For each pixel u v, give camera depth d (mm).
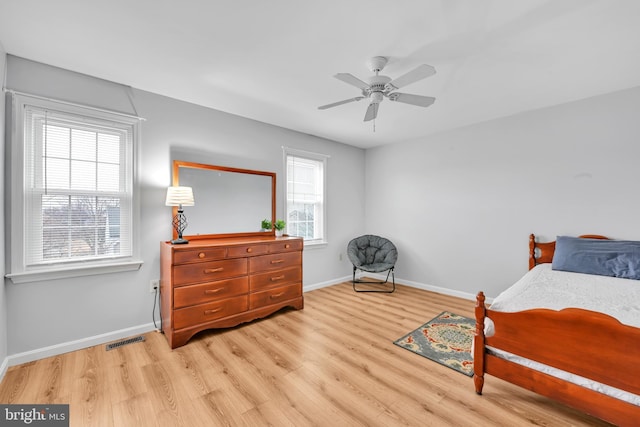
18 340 2104
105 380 1932
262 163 3594
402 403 1709
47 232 2227
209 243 2750
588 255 2658
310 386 1878
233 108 3127
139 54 2068
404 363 2156
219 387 1866
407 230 4445
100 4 1548
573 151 2949
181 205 2711
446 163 3965
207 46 1972
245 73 2348
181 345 2428
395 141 4535
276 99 2875
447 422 1553
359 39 1881
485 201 3586
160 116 2768
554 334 1448
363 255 4562
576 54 2045
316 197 4355
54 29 1771
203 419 1587
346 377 1978
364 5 1561
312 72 2330
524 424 1534
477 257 3666
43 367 2070
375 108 2385
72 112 2301
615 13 1596
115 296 2527
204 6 1572
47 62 2172
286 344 2467
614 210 2730
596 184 2822
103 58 2121
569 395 1409
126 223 2586
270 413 1633
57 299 2260
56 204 2262
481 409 1652
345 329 2775
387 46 1959
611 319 1287
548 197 3111
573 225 2957
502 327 1629
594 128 2826
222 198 3189
